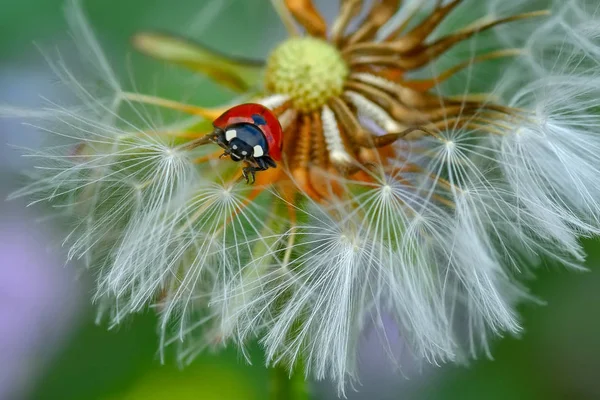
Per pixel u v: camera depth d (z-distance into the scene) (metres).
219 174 0.19
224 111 0.19
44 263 0.21
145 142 0.18
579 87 0.19
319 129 0.19
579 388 0.21
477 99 0.19
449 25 0.20
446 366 0.21
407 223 0.18
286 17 0.20
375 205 0.18
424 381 0.21
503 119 0.19
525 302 0.21
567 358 0.21
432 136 0.19
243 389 0.21
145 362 0.21
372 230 0.18
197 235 0.18
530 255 0.19
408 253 0.18
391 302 0.18
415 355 0.19
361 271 0.18
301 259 0.18
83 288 0.21
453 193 0.18
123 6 0.22
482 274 0.18
